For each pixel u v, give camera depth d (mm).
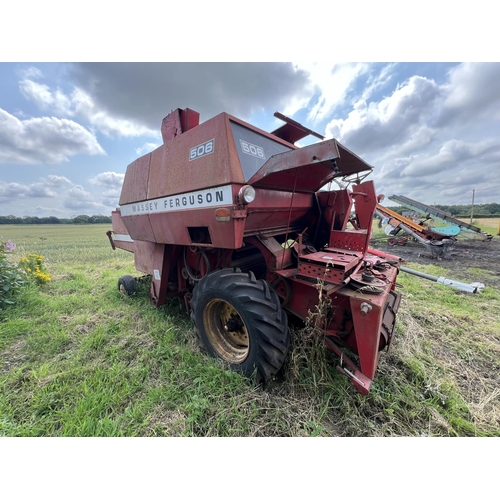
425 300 4465
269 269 2588
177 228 2688
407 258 8977
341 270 1920
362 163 2498
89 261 9102
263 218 2588
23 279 4703
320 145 1574
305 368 2186
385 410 1902
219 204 2109
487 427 1848
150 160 3072
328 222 3201
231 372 2184
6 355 2748
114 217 4840
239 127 2324
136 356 2623
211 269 3062
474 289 3758
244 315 2090
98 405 1906
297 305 2488
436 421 1843
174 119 2869
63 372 2342
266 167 1900
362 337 1881
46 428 1789
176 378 2275
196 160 2326
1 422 1787
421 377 2322
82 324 3412
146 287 4684
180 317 3557
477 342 3008
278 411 1861
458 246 11742
